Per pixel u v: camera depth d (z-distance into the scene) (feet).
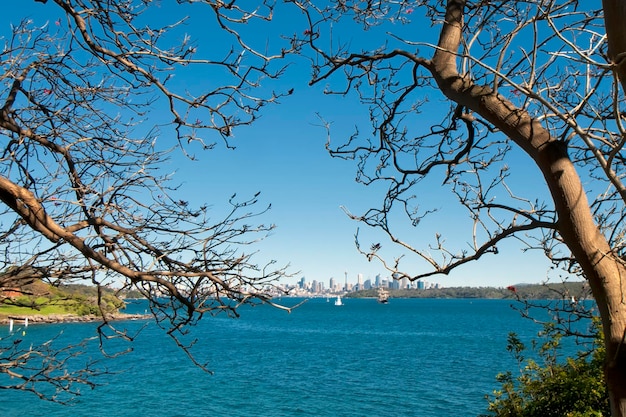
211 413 69.46
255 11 13.65
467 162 17.60
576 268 16.65
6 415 63.62
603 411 23.98
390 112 17.74
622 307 10.30
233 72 14.48
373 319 337.31
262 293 14.12
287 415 68.54
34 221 12.39
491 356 130.93
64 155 15.10
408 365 114.93
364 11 15.44
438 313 436.76
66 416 64.28
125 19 13.98
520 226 12.77
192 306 13.42
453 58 13.07
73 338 133.69
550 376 27.78
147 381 91.86
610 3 8.91
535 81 13.66
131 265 14.44
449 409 71.31
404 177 18.01
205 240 14.28
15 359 16.55
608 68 8.93
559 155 11.19
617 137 13.53
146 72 13.85
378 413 69.41
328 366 114.52
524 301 19.57
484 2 13.75
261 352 143.02
